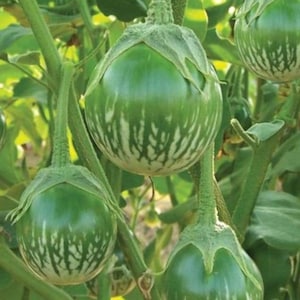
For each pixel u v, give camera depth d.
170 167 0.29
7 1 0.52
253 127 0.43
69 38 0.54
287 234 0.45
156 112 0.29
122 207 0.52
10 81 0.71
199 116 0.29
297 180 0.54
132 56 0.29
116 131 0.29
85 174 0.33
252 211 0.45
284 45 0.35
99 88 0.29
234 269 0.32
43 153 0.66
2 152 0.58
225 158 0.61
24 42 0.57
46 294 0.40
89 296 0.48
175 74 0.29
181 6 0.35
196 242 0.32
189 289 0.32
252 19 0.36
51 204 0.32
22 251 0.33
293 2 0.36
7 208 0.46
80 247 0.32
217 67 0.66
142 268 0.35
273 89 0.55
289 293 0.51
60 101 0.33
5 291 0.47
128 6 0.47
